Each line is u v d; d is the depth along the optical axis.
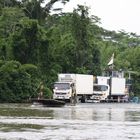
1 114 68.75
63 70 169.38
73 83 135.25
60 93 133.38
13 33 147.50
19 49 146.75
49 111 80.25
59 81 139.38
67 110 85.81
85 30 182.50
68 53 170.50
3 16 159.12
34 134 42.00
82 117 66.00
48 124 52.78
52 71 154.88
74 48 171.50
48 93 139.50
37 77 146.38
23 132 43.44
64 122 56.16
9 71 134.25
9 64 135.00
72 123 55.00
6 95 133.00
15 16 160.50
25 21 148.38
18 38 146.62
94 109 94.00
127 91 166.38
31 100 133.75
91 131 45.97
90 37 189.62
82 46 179.88
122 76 195.62
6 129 45.94
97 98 151.00
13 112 74.44
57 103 104.06
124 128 50.12
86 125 52.78
